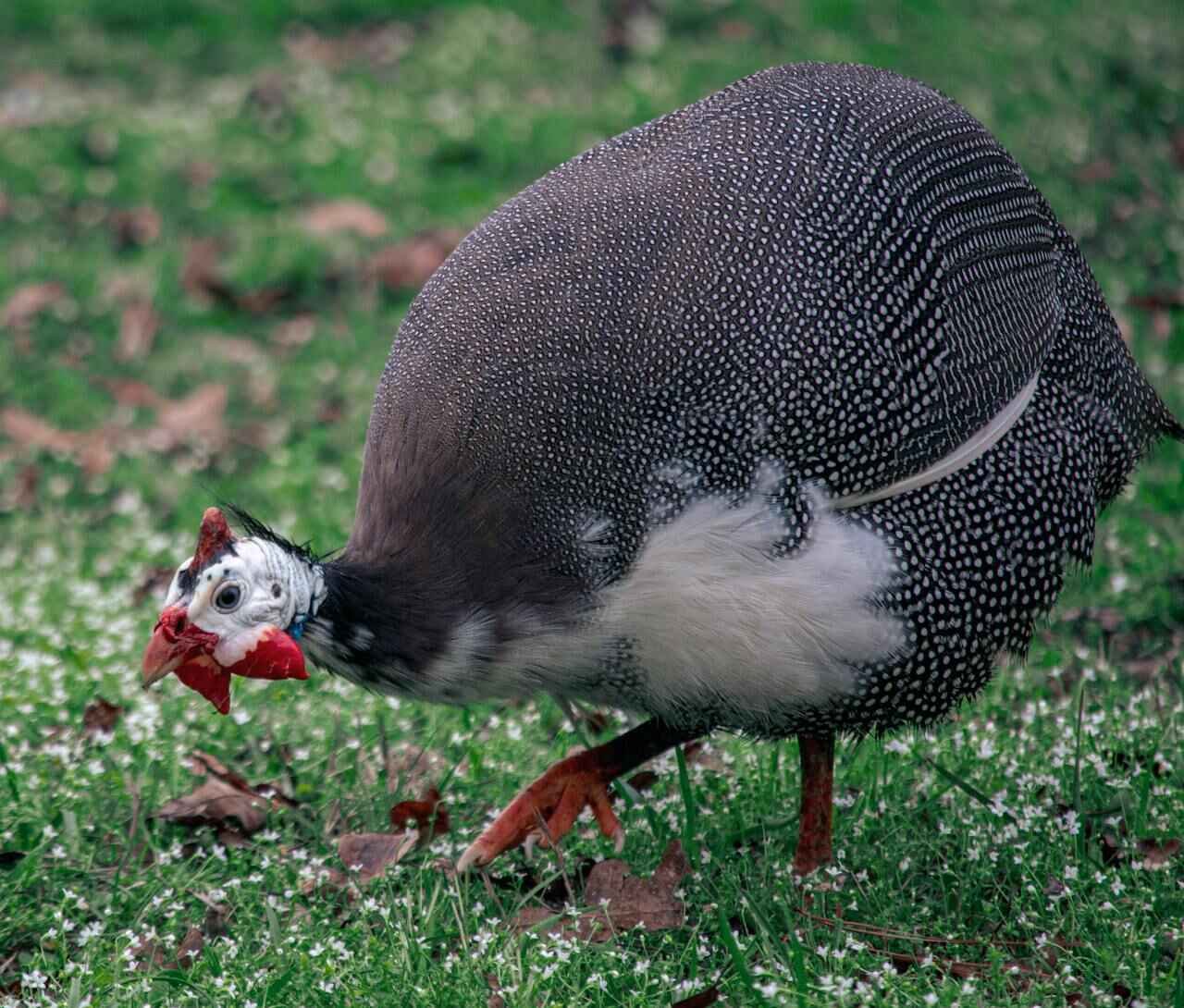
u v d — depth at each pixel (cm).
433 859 686
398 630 591
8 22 1795
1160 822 687
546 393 605
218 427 1158
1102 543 950
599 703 652
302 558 589
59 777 734
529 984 567
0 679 802
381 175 1442
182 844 707
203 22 1780
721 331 612
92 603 894
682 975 600
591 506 600
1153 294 1230
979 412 653
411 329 645
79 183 1438
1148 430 750
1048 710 770
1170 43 1619
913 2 1689
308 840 716
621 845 675
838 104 675
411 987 574
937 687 648
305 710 791
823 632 616
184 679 582
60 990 591
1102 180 1392
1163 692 806
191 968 602
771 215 632
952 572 638
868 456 624
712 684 626
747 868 670
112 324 1271
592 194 647
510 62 1639
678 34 1695
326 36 1755
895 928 630
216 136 1509
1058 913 625
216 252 1344
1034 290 694
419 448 610
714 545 604
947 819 696
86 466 1121
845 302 627
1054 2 1700
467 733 773
